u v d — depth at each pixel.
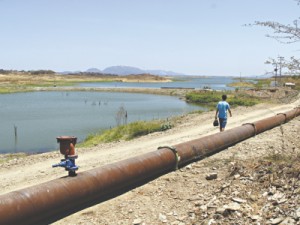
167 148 9.93
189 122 26.27
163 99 78.94
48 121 42.00
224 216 6.51
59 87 132.88
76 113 50.31
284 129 17.86
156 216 7.02
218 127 21.91
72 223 6.79
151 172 8.95
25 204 6.08
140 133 24.31
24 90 114.12
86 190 7.20
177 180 9.02
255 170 8.66
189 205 7.39
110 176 7.79
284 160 9.11
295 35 7.05
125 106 60.88
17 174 11.89
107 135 25.55
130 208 7.43
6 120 43.00
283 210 6.30
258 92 57.09
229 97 56.03
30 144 28.50
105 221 6.87
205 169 9.77
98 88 122.31
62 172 11.70
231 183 8.11
